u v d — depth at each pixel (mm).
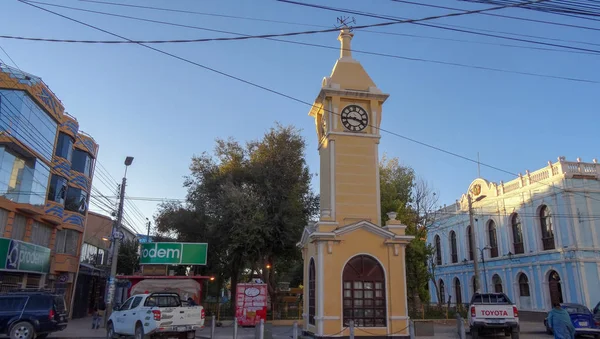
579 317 19953
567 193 29812
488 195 38312
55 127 29344
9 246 22641
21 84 24750
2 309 17391
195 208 32344
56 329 17969
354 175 19828
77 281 33312
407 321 17844
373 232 18594
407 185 33469
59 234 31062
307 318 19469
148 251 25828
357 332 17422
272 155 32469
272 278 32375
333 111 20375
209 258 31750
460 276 41812
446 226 44781
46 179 28266
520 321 30562
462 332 15547
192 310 16641
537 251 32031
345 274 18000
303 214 32719
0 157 23719
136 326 16641
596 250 29000
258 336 16531
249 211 29062
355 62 21766
